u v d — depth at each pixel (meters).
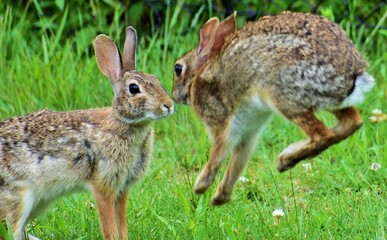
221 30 11.12
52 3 16.95
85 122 10.84
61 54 15.72
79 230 11.38
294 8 16.69
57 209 11.95
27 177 10.66
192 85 11.21
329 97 10.00
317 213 11.39
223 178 11.30
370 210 11.36
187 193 12.08
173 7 16.86
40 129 10.78
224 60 10.59
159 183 12.61
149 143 11.03
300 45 10.03
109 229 10.79
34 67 15.18
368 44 16.06
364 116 14.05
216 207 11.72
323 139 10.14
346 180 12.55
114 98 10.82
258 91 10.28
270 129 14.01
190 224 10.89
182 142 13.98
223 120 10.86
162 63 15.65
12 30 16.47
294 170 12.95
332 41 10.05
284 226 11.15
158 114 10.64
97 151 10.73
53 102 14.62
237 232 10.96
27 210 10.72
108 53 11.02
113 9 16.81
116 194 10.87
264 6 16.70
